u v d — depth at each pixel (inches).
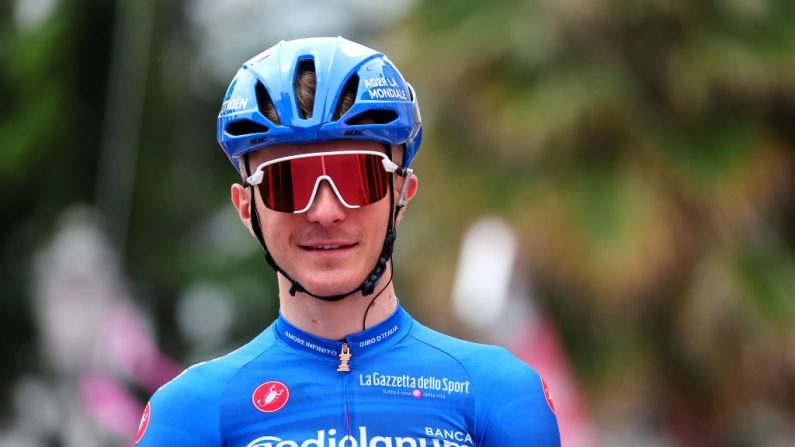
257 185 307.4
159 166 1201.4
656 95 861.8
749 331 840.9
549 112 835.4
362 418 303.4
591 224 829.8
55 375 938.1
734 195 853.2
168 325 1237.1
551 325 808.3
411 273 897.5
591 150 848.3
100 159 1166.3
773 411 879.1
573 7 837.2
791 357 846.5
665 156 846.5
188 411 308.8
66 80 1167.0
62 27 1155.9
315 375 309.4
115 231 1069.8
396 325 317.7
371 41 932.6
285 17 1346.0
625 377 843.4
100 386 908.6
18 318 1118.4
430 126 877.2
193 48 1258.0
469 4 870.4
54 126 1165.1
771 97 865.5
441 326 870.4
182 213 1254.3
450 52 861.2
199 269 1241.4
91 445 897.5
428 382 309.3
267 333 322.3
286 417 305.3
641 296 837.2
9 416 1090.1
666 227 836.0
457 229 861.8
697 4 857.5
